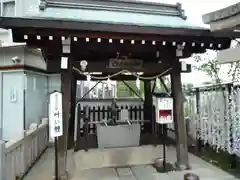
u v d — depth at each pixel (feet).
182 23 12.99
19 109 20.21
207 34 11.89
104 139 19.45
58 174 12.89
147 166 14.92
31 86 21.49
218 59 11.98
